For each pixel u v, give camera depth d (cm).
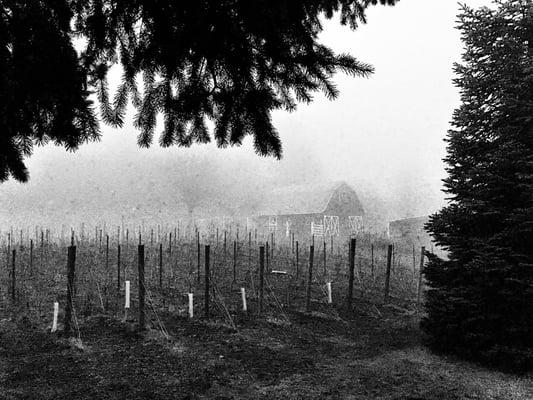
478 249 878
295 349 959
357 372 819
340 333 1117
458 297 876
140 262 1045
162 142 428
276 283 1658
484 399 691
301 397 697
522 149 850
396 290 1678
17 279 1522
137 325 1062
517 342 827
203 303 1317
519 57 887
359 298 1506
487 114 919
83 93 356
